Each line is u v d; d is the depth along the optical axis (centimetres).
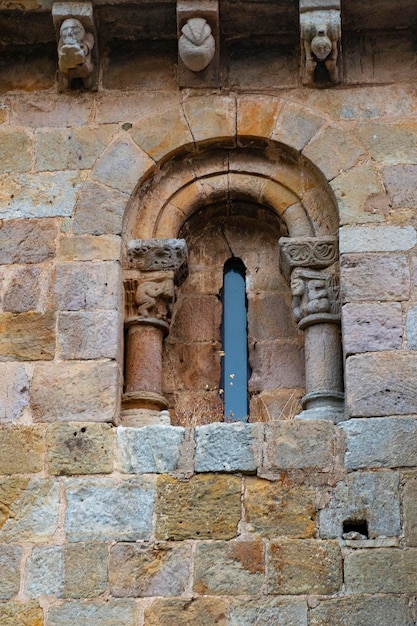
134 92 1034
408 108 1014
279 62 1041
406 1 1016
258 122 1013
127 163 1004
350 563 869
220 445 905
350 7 1021
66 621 864
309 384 960
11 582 876
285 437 905
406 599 855
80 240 978
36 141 1016
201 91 1030
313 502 888
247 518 886
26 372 937
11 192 998
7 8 1027
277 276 1037
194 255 1048
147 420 948
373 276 952
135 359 975
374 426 904
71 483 901
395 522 877
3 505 896
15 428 919
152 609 866
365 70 1030
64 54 1006
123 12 1030
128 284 989
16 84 1044
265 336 1017
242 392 1009
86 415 921
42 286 966
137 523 888
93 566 877
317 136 1005
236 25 1040
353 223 970
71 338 946
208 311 1032
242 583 869
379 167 988
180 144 1010
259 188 1020
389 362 923
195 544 880
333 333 970
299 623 855
